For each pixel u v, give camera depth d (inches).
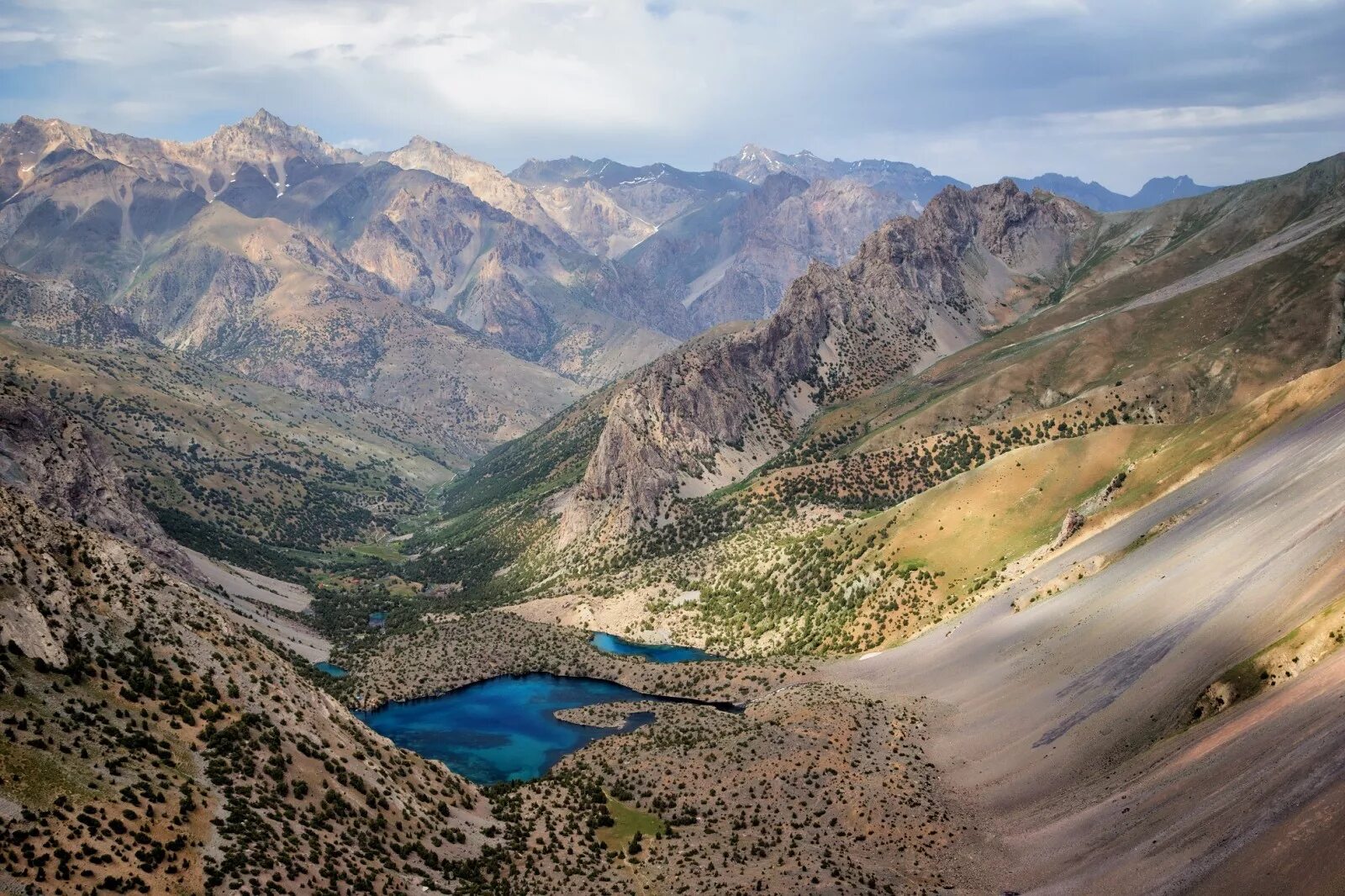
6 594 4136.3
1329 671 3609.7
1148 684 4682.6
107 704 4042.8
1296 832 2871.6
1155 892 3095.5
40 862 2972.4
